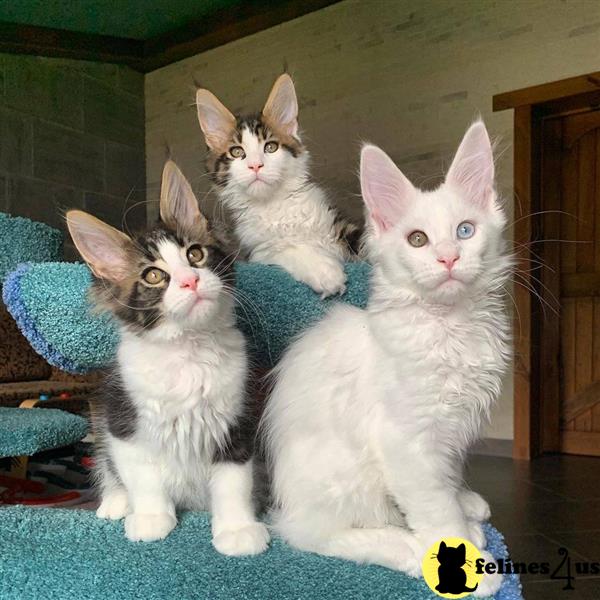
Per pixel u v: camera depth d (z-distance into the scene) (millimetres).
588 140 1404
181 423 450
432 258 422
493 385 432
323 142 1595
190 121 1794
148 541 436
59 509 532
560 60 1298
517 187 1369
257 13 1569
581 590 724
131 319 464
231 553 414
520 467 1294
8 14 1431
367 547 409
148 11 1524
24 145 1586
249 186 771
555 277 1439
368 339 456
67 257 1470
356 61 1540
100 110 1761
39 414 816
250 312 567
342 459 433
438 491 412
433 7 1432
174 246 471
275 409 484
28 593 392
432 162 1448
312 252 702
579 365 1443
